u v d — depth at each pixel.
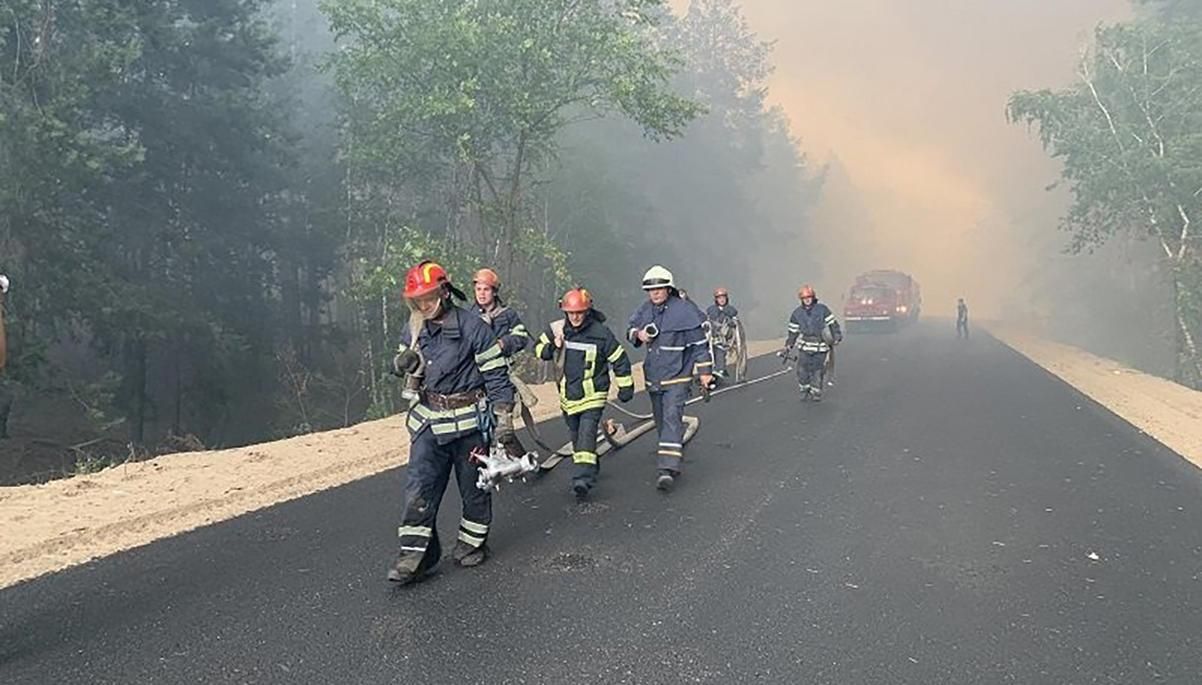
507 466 5.35
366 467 8.95
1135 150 29.27
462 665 4.09
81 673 4.00
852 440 10.35
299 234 31.02
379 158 23.41
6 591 5.07
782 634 4.46
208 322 23.59
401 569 5.13
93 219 21.06
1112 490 7.75
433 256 19.70
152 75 24.89
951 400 14.45
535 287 34.75
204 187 26.36
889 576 5.38
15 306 18.44
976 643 4.36
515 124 21.89
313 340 31.95
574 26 21.81
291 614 4.72
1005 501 7.32
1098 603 4.93
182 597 4.98
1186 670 4.06
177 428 26.44
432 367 5.33
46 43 18.16
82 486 7.82
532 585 5.20
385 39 21.00
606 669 4.04
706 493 7.61
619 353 7.46
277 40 26.80
